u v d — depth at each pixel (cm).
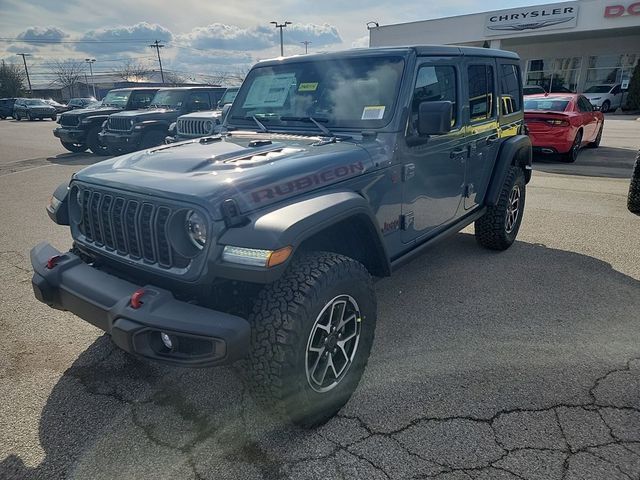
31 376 300
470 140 405
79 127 1326
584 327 354
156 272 233
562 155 1084
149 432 253
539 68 3291
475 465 227
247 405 272
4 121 3491
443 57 358
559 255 505
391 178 308
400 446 239
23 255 516
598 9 2586
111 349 330
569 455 232
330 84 343
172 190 226
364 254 290
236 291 245
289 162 256
